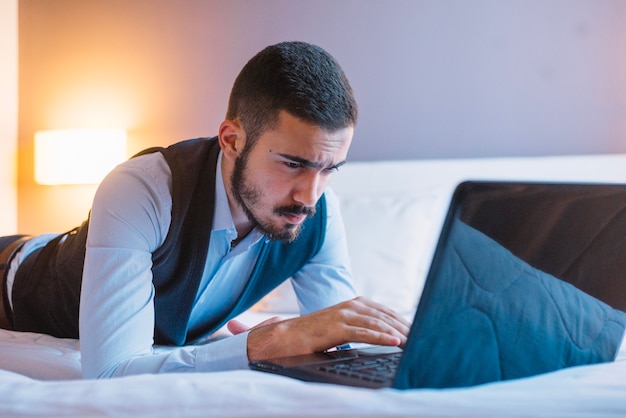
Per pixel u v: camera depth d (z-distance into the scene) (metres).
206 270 1.57
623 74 3.16
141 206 1.40
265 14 3.17
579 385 0.93
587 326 1.20
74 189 3.18
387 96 3.18
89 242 1.36
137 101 3.20
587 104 3.18
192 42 3.18
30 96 3.21
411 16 3.17
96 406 0.85
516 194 1.02
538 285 1.11
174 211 1.44
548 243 1.10
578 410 0.83
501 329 1.06
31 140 3.22
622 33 3.16
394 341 1.23
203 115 3.19
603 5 3.15
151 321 1.38
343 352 1.26
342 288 1.80
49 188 3.20
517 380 0.98
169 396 0.86
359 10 3.17
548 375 1.04
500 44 3.17
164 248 1.45
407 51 3.18
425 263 2.86
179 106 3.20
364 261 2.73
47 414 0.85
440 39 3.18
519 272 1.07
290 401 0.84
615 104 3.17
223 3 3.18
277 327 1.27
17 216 3.22
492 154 3.19
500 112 3.19
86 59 3.21
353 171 3.06
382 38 3.17
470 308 1.01
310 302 1.81
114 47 3.20
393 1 3.17
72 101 3.21
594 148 3.18
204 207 1.47
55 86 3.21
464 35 3.17
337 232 1.78
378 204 2.87
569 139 3.18
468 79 3.18
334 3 3.17
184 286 1.53
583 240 1.14
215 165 1.48
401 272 2.73
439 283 0.96
